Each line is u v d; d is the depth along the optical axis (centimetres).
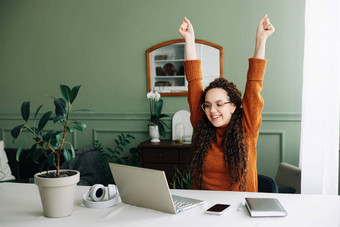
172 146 305
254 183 162
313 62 253
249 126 160
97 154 336
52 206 116
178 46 348
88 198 139
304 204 128
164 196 117
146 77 359
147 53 353
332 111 243
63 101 126
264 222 109
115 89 366
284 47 325
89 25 370
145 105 361
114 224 110
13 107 392
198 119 179
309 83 253
